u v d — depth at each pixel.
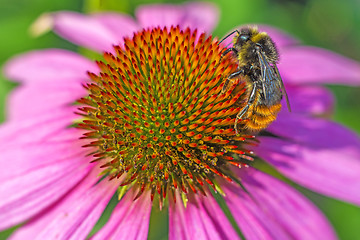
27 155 0.16
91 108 0.16
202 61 0.16
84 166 0.16
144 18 0.20
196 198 0.16
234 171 0.16
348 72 0.19
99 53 0.19
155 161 0.15
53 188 0.16
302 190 0.21
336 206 0.21
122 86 0.16
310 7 0.27
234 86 0.16
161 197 0.15
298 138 0.17
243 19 0.23
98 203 0.16
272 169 0.18
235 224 0.18
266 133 0.17
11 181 0.16
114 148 0.15
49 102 0.18
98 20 0.19
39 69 0.18
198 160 0.15
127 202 0.15
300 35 0.25
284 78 0.19
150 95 0.16
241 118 0.16
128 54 0.16
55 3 0.22
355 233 0.20
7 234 0.18
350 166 0.17
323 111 0.18
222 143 0.15
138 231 0.15
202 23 0.20
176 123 0.15
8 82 0.20
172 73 0.16
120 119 0.15
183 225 0.15
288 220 0.16
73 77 0.18
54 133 0.17
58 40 0.22
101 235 0.15
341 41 0.27
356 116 0.22
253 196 0.16
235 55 0.16
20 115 0.18
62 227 0.15
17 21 0.21
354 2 0.28
